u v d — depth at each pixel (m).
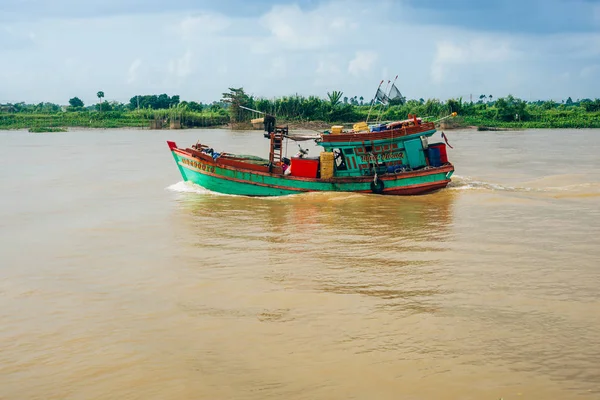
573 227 20.42
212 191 27.72
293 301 13.56
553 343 11.15
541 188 29.14
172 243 18.92
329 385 9.72
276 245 18.53
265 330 11.95
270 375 10.09
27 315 12.96
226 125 107.81
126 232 20.48
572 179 32.09
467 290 14.10
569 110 114.81
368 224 21.31
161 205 25.28
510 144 59.19
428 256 17.06
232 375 10.11
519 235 19.34
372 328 11.96
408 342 11.29
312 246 18.36
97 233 20.42
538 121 100.44
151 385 9.82
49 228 21.28
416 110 101.31
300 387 9.67
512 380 9.79
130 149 56.97
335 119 102.19
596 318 12.30
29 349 11.24
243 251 17.88
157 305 13.45
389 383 9.76
